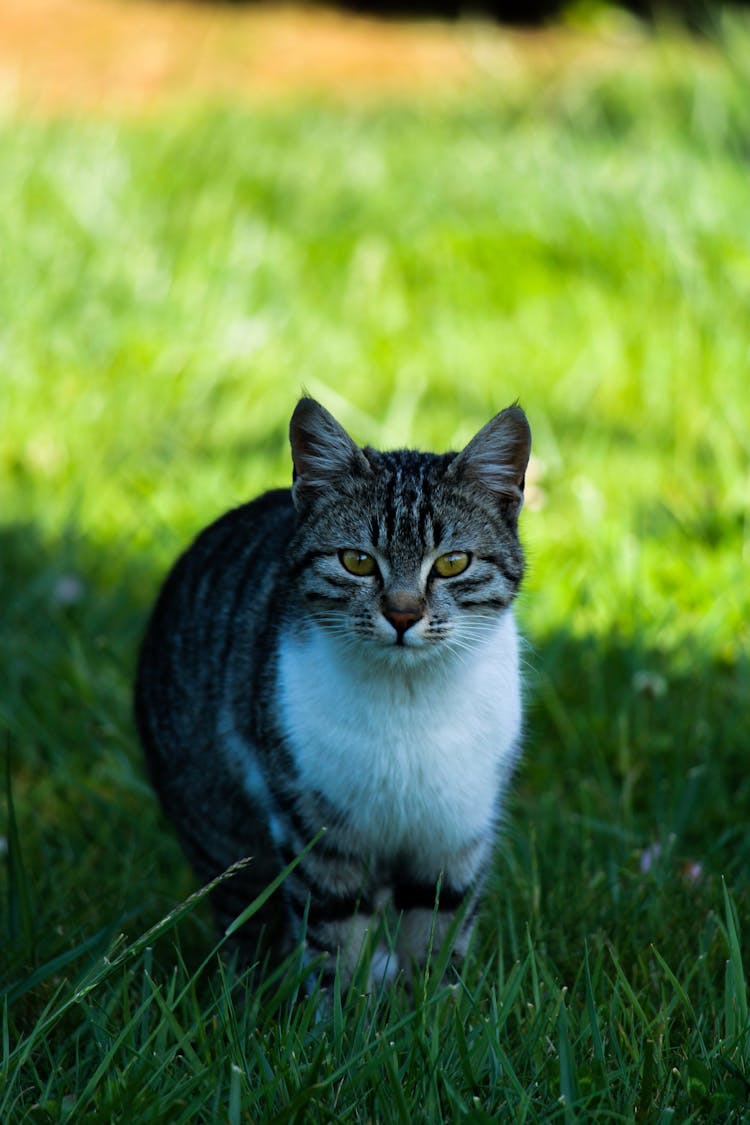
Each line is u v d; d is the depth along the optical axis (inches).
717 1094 175.9
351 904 225.0
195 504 385.7
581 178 565.6
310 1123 170.4
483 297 516.1
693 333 448.5
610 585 336.8
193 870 252.2
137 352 469.7
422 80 915.4
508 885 247.0
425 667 214.1
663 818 266.4
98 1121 167.8
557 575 339.3
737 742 287.1
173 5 1058.1
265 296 513.7
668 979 209.3
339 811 216.8
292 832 220.7
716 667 315.3
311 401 222.5
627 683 309.3
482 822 221.8
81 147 633.6
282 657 220.7
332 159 657.6
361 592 218.4
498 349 477.4
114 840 268.1
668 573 345.1
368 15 1067.3
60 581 342.0
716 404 414.3
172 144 661.3
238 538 254.1
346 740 212.5
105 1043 189.5
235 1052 180.9
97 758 300.7
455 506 224.7
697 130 614.5
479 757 217.0
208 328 485.7
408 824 218.2
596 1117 174.4
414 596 214.8
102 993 211.5
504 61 830.5
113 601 345.7
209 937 241.1
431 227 565.6
